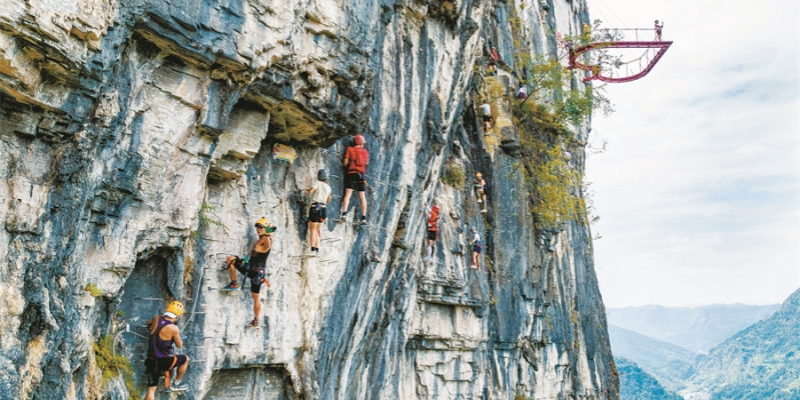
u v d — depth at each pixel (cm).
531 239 3133
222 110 1209
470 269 2652
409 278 2222
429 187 2234
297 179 1558
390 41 1900
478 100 3050
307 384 1518
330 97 1447
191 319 1264
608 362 4425
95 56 908
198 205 1216
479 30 2498
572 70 4178
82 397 1029
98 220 1047
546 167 3259
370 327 1973
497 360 2864
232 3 1149
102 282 1060
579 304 4022
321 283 1600
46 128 902
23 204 875
